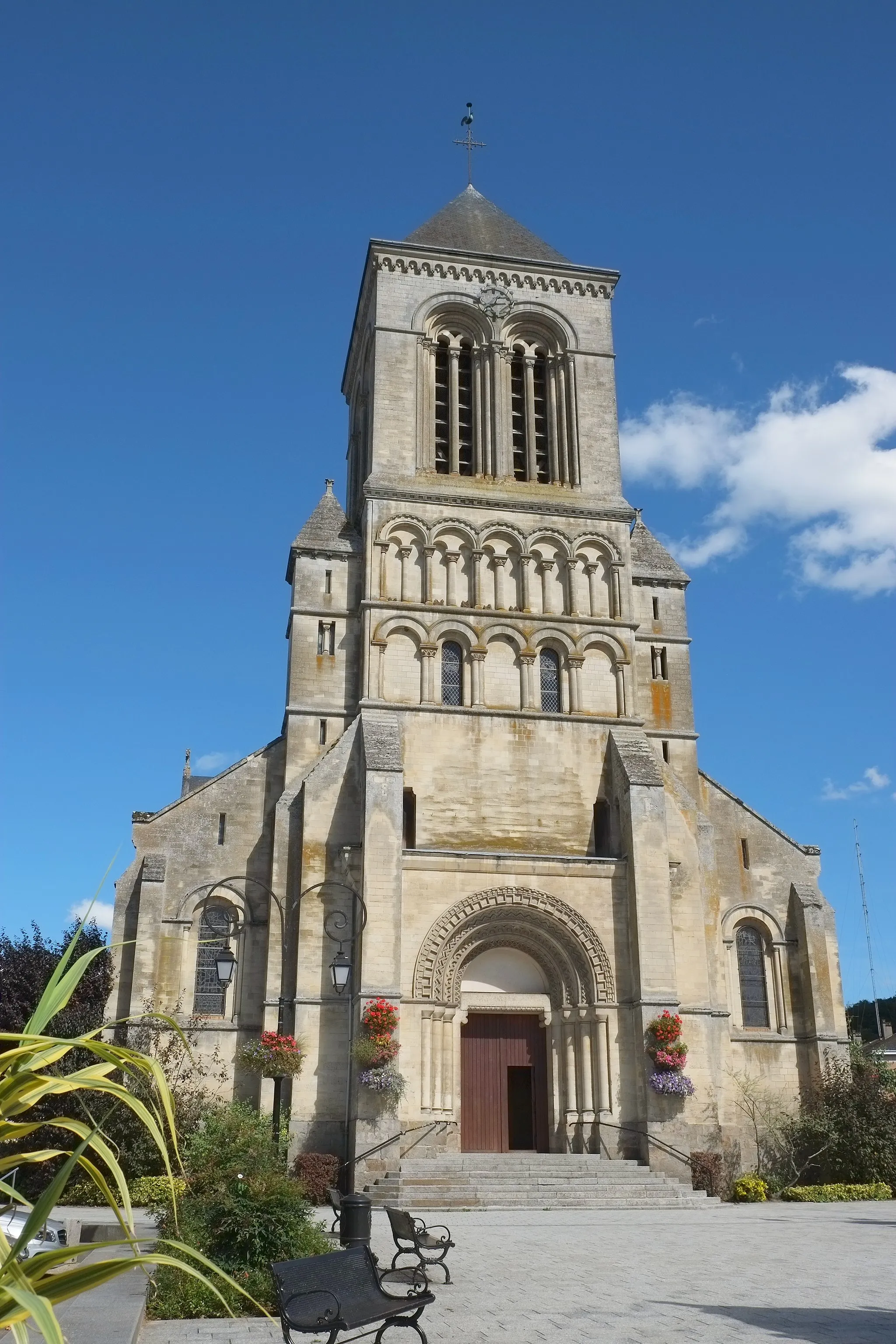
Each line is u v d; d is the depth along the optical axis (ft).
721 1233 90.12
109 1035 132.87
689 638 163.32
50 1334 15.64
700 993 138.21
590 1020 133.80
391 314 165.27
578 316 171.12
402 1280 58.65
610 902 137.69
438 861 135.13
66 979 22.90
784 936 152.56
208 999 139.33
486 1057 137.90
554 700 152.66
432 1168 119.34
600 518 160.25
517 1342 46.83
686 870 144.25
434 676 148.36
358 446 184.44
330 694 151.02
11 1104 21.09
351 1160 121.80
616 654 154.20
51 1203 18.48
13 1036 20.56
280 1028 131.13
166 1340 48.08
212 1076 134.41
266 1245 57.16
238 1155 61.98
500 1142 134.82
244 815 146.92
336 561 157.07
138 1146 114.11
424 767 143.95
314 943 134.41
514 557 156.87
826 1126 134.41
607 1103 130.21
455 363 166.50
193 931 141.28
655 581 165.48
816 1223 98.94
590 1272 67.92
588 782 147.33
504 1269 69.31
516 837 143.33
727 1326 49.88
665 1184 120.06
